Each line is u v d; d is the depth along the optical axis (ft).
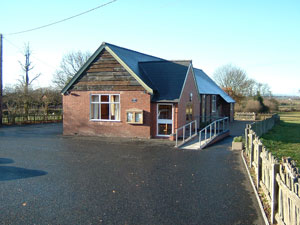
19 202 21.84
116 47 61.16
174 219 18.79
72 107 60.29
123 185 25.99
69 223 18.25
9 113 90.94
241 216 19.24
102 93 57.41
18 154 40.11
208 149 44.68
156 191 24.35
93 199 22.44
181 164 34.42
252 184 25.70
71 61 162.30
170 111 54.75
